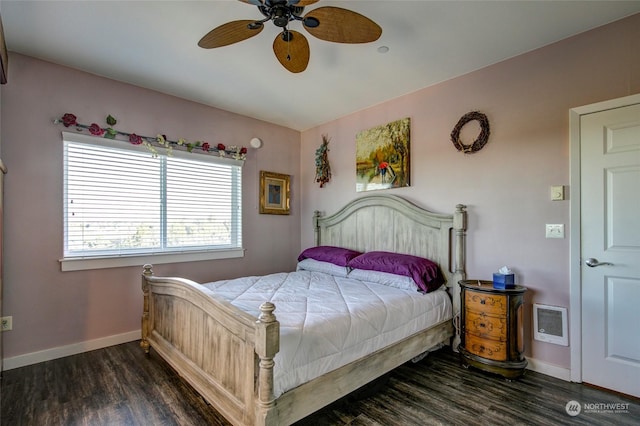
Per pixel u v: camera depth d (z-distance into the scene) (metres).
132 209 3.10
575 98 2.31
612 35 2.16
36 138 2.60
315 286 2.74
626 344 2.11
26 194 2.55
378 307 2.19
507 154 2.62
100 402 2.01
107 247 2.96
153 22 2.13
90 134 2.85
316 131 4.37
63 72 2.72
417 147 3.23
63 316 2.70
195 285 2.08
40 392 2.13
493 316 2.35
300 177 4.57
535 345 2.46
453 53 2.54
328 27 1.70
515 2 1.94
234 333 1.64
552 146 2.40
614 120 2.16
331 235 4.05
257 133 4.09
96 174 2.90
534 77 2.49
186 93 3.29
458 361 2.65
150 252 3.20
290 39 1.81
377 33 1.73
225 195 3.79
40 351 2.59
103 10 2.00
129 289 3.04
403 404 2.02
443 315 2.71
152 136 3.20
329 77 2.94
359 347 1.96
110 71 2.82
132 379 2.30
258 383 1.48
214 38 1.79
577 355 2.28
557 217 2.38
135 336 3.06
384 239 3.45
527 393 2.14
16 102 2.51
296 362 1.62
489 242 2.71
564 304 2.34
